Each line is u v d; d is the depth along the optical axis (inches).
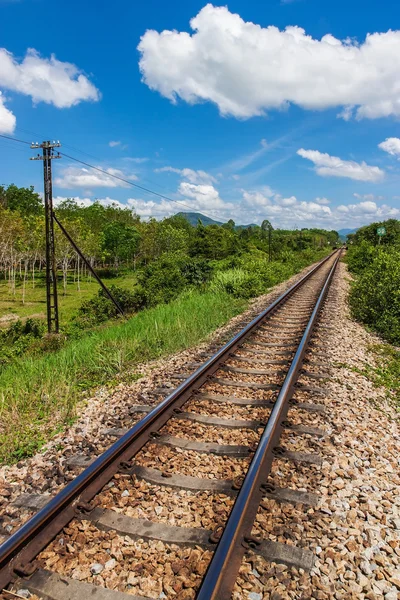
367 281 496.4
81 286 1929.1
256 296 716.0
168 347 359.9
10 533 133.9
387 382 275.1
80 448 186.5
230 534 120.7
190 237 2822.3
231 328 429.1
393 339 395.2
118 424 207.9
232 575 112.5
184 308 533.0
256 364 297.7
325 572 116.3
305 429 193.5
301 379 260.8
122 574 116.6
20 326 730.2
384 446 185.6
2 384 307.1
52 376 284.7
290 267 1284.4
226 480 154.9
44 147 693.3
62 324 801.6
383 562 119.9
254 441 184.1
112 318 799.7
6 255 1823.3
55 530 128.8
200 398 233.9
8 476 169.2
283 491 148.3
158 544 126.4
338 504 143.6
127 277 2363.4
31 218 1908.2
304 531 131.3
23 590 111.9
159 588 112.1
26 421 224.4
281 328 422.6
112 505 143.1
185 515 138.9
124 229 2659.9
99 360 320.2
